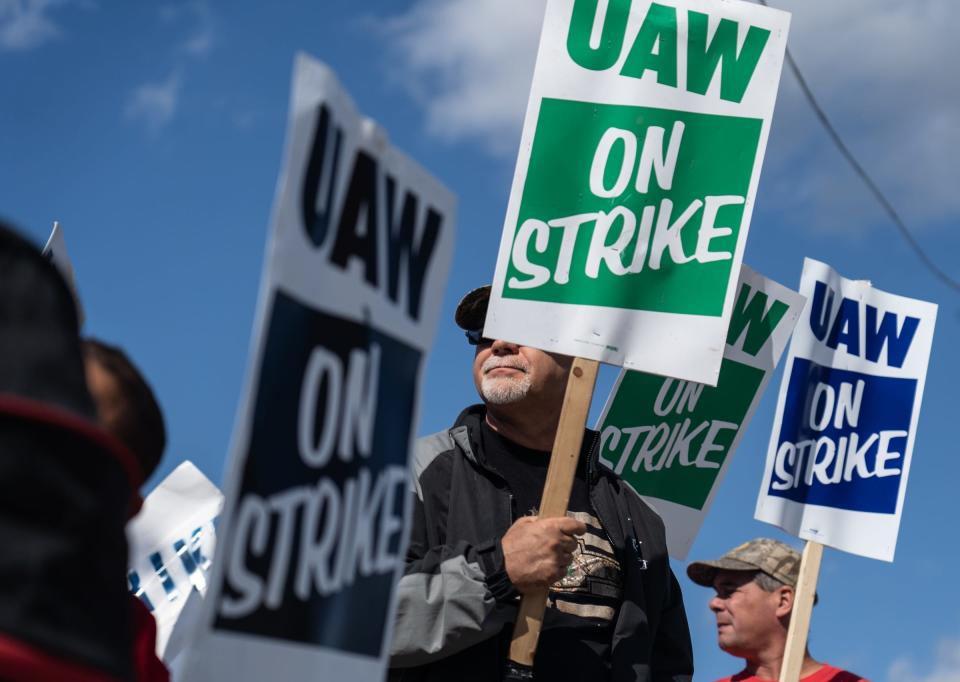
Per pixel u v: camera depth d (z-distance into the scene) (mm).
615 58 4344
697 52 4367
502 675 3857
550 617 4004
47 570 1184
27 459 1192
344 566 2227
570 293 4145
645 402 5555
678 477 5578
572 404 4070
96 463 1259
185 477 4336
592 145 4270
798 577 5645
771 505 5488
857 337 5809
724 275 4184
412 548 4039
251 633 2000
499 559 3824
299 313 2121
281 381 2078
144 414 2119
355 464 2270
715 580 6070
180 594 4168
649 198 4238
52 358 1259
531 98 4293
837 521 5613
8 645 1150
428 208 2541
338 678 2199
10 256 1292
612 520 4270
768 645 5875
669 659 4406
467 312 4535
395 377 2416
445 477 4207
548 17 4363
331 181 2223
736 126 4320
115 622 1255
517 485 4309
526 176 4230
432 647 3771
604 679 4004
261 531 2021
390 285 2408
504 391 4328
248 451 2008
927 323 5898
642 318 4141
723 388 5641
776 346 5684
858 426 5742
